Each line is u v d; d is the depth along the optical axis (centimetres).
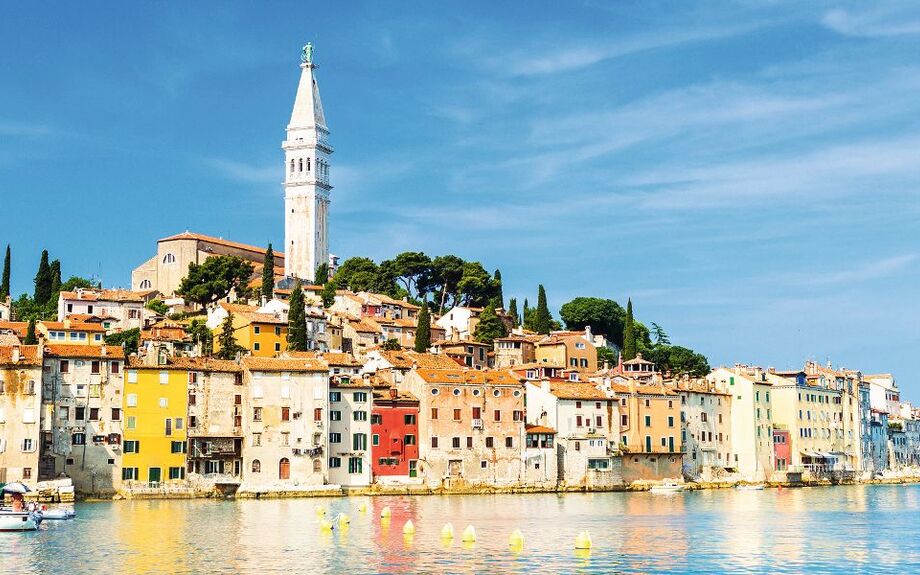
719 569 10256
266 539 11988
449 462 19325
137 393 17325
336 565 10312
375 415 18950
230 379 18000
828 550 11525
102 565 10262
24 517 12588
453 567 10238
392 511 15425
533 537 12369
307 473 18000
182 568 10131
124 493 17025
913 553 11331
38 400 16338
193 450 17488
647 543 11925
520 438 19950
